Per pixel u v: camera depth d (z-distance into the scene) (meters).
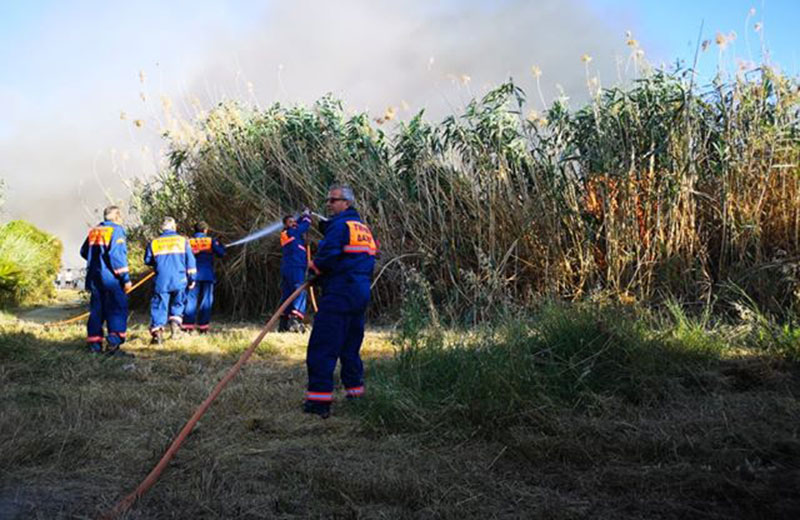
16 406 5.08
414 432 4.59
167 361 7.39
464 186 11.05
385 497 3.53
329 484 3.64
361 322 5.52
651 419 4.75
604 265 9.98
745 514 3.26
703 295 8.63
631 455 4.11
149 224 14.41
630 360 5.56
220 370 6.95
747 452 4.02
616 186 9.71
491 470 3.95
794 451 4.01
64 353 7.55
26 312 14.34
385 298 11.54
